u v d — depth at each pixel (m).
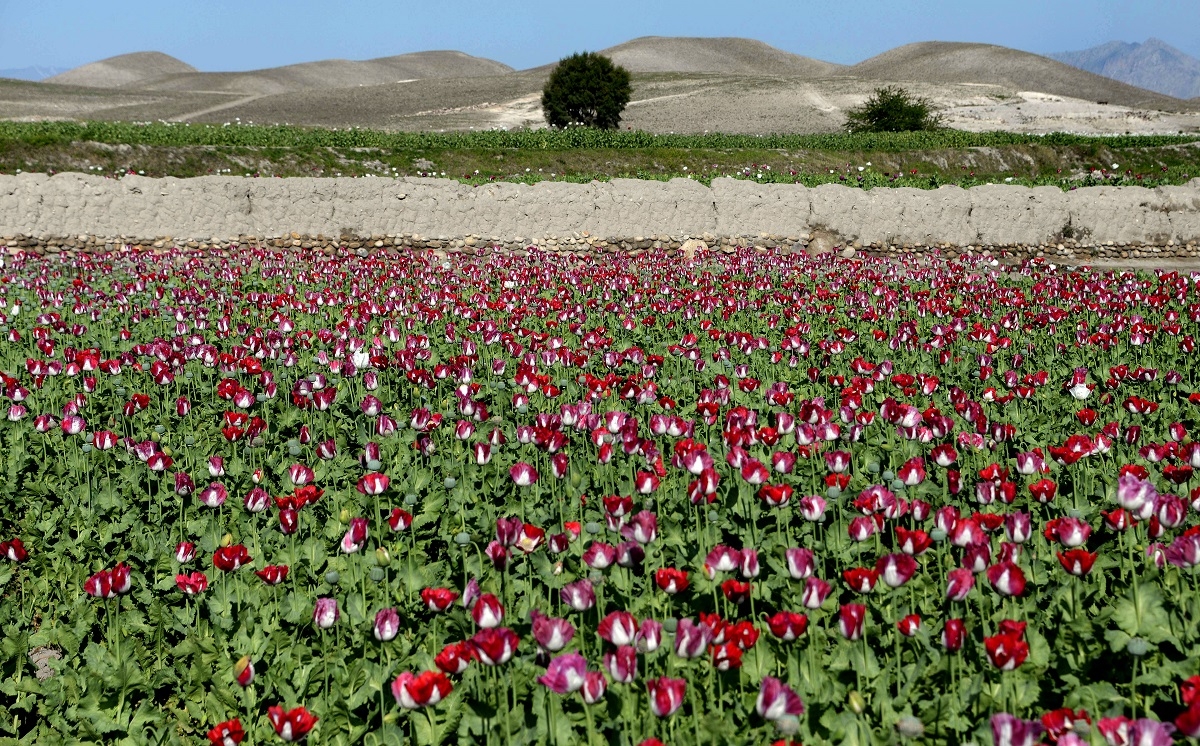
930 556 4.67
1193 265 20.84
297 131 33.47
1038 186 23.09
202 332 10.01
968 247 21.34
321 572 5.00
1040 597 4.23
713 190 20.83
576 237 20.38
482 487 5.89
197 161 26.00
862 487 5.79
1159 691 3.60
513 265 16.25
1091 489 5.55
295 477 5.33
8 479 6.32
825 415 6.05
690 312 10.98
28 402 7.79
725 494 5.43
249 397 6.78
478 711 3.59
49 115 72.50
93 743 3.86
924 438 5.63
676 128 63.03
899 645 3.89
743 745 3.30
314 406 7.26
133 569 5.10
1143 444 6.61
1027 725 2.69
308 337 9.79
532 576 4.66
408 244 19.86
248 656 4.00
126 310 11.43
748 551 3.81
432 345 10.46
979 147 33.53
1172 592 4.12
